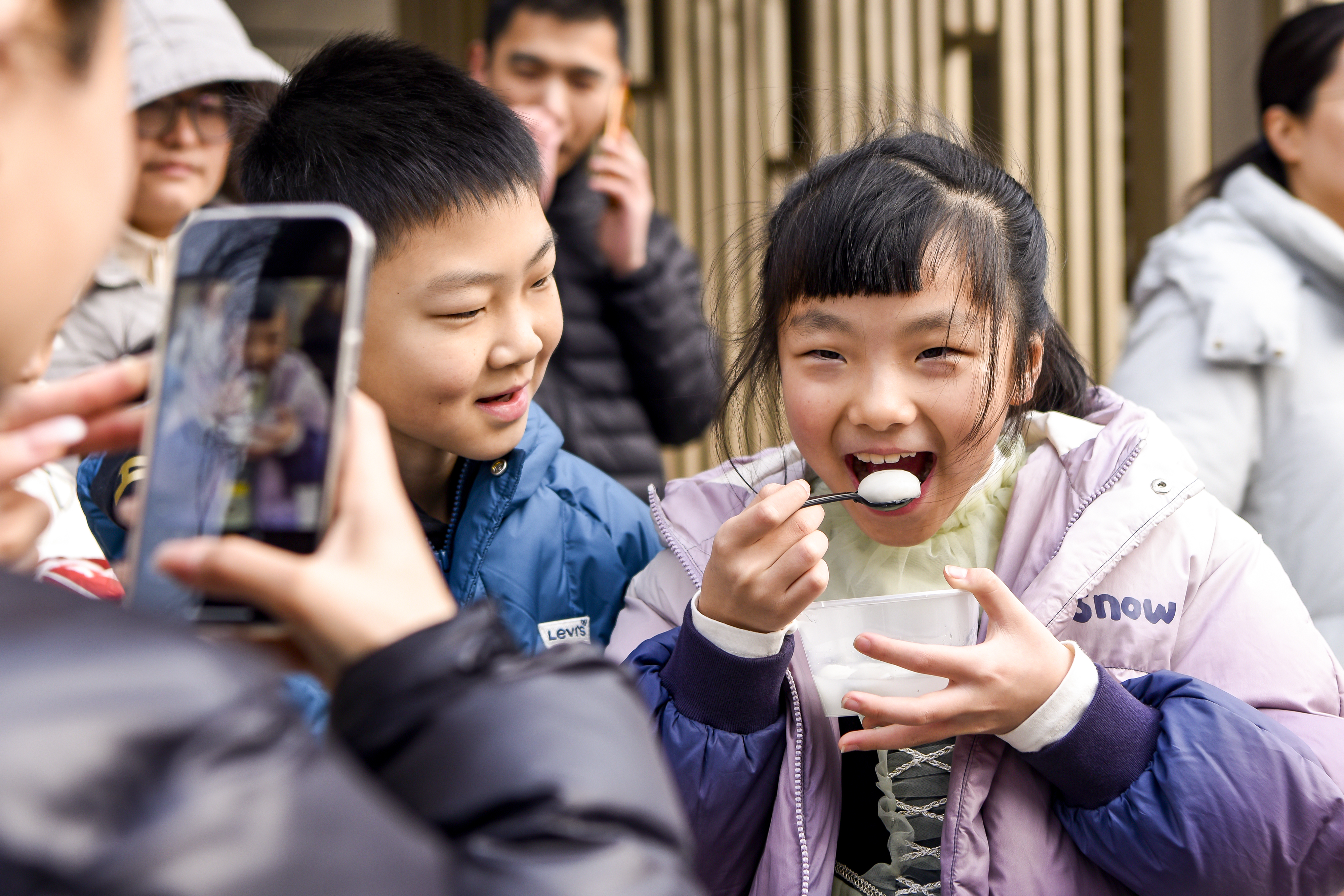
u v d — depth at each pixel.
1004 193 1.13
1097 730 0.94
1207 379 1.75
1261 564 1.11
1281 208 1.79
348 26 3.58
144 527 0.55
